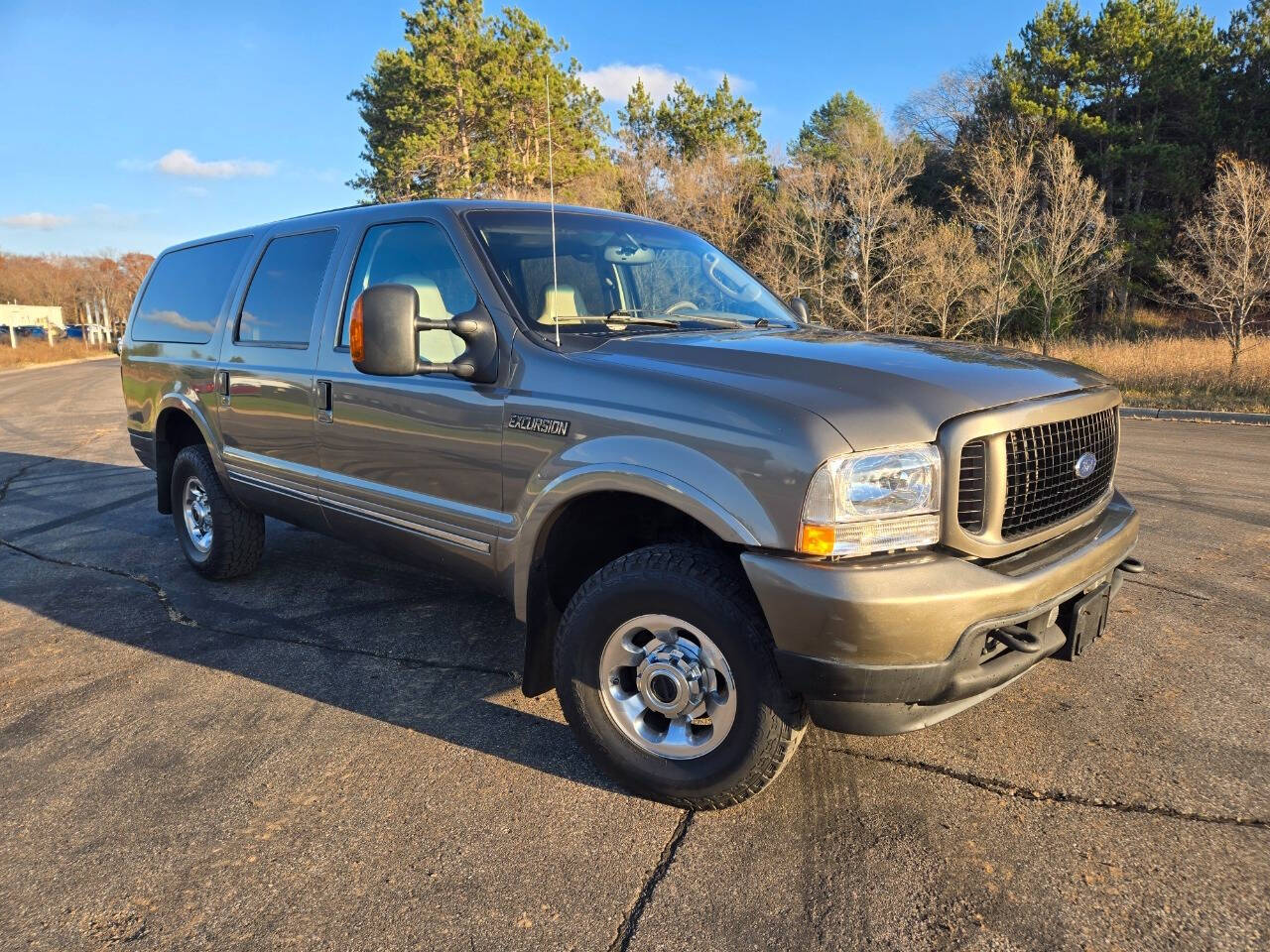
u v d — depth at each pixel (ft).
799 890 7.66
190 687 12.10
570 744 10.36
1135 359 63.16
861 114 140.36
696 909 7.45
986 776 9.34
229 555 16.07
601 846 8.36
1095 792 8.97
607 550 10.15
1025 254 98.07
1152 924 7.11
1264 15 122.31
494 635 13.92
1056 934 7.04
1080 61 117.39
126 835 8.69
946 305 92.58
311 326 12.83
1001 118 119.75
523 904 7.57
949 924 7.18
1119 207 124.67
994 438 7.88
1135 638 12.92
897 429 7.64
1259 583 15.29
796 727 8.13
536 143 104.27
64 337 264.11
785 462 7.52
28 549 19.70
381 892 7.77
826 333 10.73
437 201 11.54
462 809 9.02
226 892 7.80
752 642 7.95
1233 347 60.95
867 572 7.32
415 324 9.17
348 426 11.88
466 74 98.58
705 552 8.49
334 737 10.60
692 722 8.75
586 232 11.87
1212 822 8.42
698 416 8.16
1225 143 117.29
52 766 10.06
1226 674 11.62
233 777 9.71
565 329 10.07
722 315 11.81
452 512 10.49
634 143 115.24
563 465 9.03
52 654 13.39
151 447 17.87
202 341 15.42
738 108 141.18
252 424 13.98
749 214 111.86
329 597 15.84
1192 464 27.84
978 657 7.66
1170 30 117.08
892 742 10.12
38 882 8.00
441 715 11.14
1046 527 8.52
